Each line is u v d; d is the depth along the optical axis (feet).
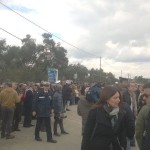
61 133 47.62
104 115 15.90
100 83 30.30
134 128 16.66
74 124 59.67
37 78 138.31
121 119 16.05
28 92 50.93
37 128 41.06
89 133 16.17
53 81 80.48
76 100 106.22
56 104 45.09
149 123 16.38
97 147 15.85
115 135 16.06
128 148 26.35
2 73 120.57
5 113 41.37
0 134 44.37
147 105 18.43
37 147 37.40
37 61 211.82
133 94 34.68
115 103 15.89
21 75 126.21
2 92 41.39
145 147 16.12
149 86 18.52
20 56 208.54
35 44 212.64
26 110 51.13
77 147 38.42
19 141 40.29
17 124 47.42
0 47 205.46
